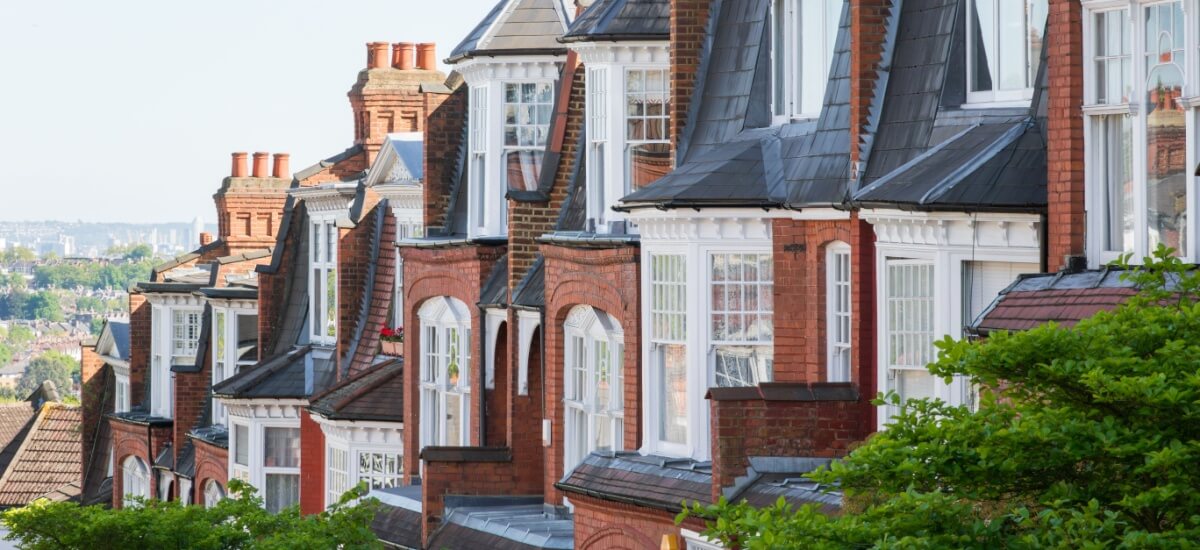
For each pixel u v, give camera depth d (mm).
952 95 24734
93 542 29859
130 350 61344
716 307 27844
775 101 28812
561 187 35375
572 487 28953
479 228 38094
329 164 52125
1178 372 13781
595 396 31891
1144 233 20391
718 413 25188
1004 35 24125
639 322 29672
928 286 23656
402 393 41219
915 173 23422
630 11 31875
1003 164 22531
